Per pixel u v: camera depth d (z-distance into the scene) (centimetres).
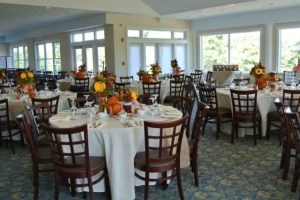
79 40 1298
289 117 285
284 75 776
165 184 324
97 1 920
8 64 1903
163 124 263
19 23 1304
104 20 1050
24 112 327
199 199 304
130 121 315
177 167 289
